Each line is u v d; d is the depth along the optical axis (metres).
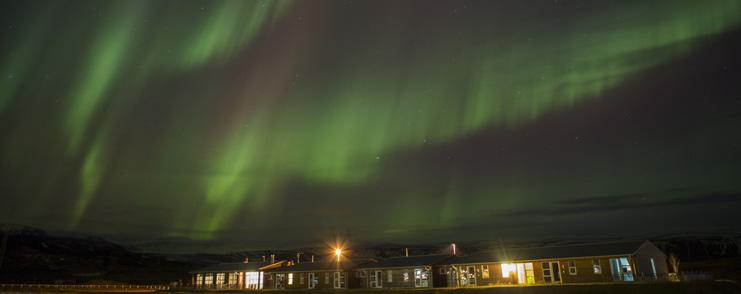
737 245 95.94
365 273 52.75
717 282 33.88
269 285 59.59
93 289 61.97
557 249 42.84
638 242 39.06
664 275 37.53
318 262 59.19
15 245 136.50
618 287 32.59
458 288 39.81
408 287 48.34
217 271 65.50
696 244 101.50
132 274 109.50
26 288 62.38
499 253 46.34
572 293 32.16
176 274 112.88
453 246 52.84
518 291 34.53
